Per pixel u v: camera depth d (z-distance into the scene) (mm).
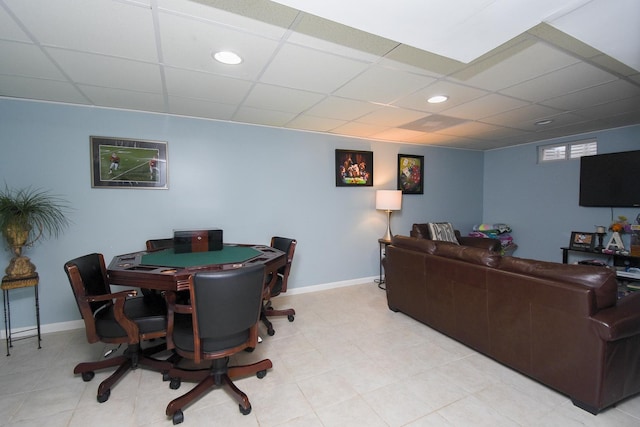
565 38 1709
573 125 3742
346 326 2932
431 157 5047
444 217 5223
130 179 3051
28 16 1474
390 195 4160
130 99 2709
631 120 3527
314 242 4051
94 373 2139
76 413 1755
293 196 3873
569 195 4406
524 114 3227
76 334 2775
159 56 1904
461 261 2453
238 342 1803
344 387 1993
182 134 3250
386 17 1280
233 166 3506
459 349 2475
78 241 2895
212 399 1890
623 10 1274
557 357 1813
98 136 2912
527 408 1771
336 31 1623
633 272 3377
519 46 1804
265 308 3035
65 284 2861
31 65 2014
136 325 1875
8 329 2533
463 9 1229
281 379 2084
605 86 2449
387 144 4594
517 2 1196
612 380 1662
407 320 3066
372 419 1704
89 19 1508
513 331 2057
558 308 1785
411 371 2166
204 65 2029
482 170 5586
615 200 3828
